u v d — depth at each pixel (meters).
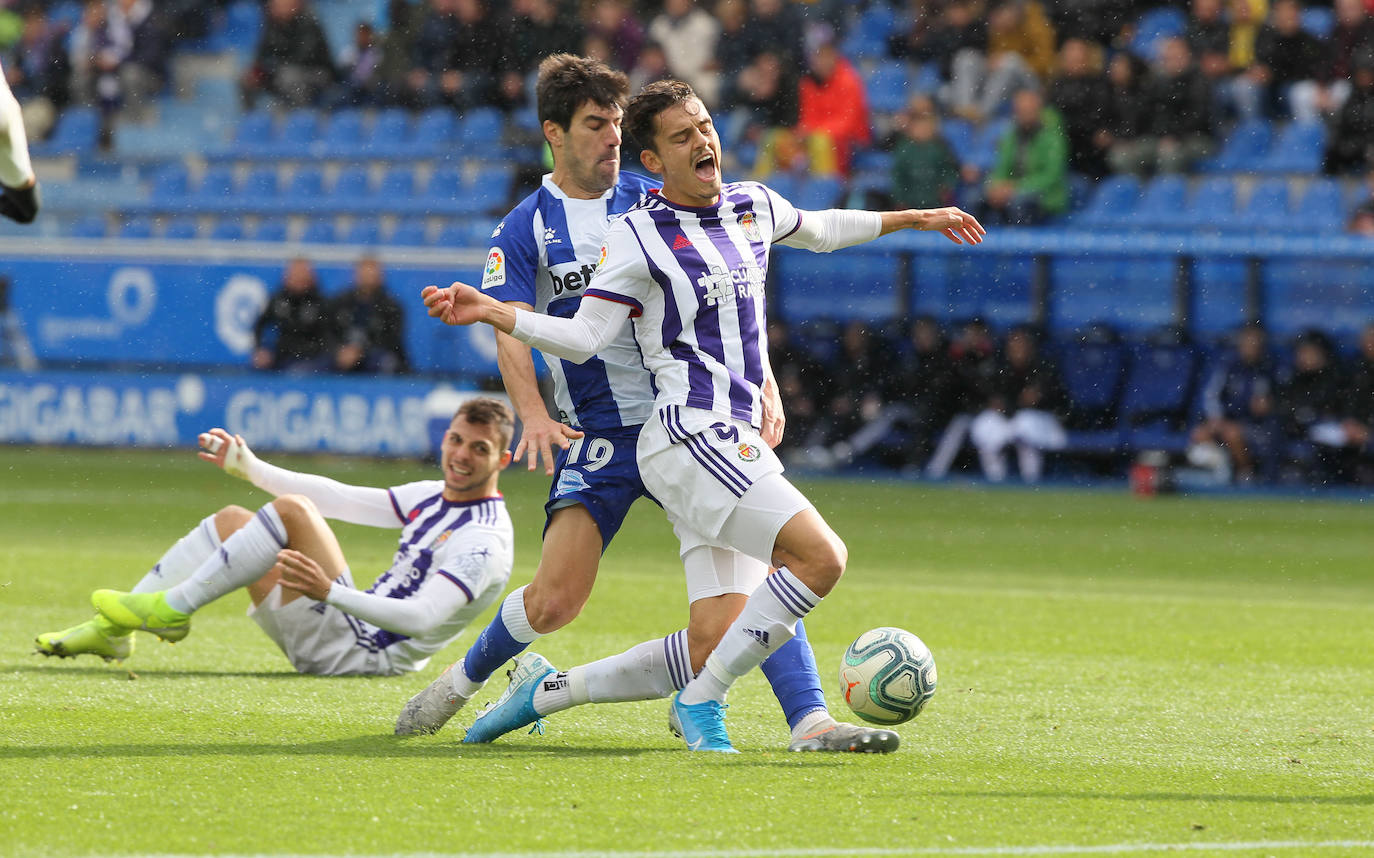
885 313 35.16
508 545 11.09
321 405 33.34
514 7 41.28
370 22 46.28
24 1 45.47
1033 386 33.62
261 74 43.50
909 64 39.91
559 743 9.23
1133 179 36.41
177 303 34.19
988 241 34.16
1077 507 29.02
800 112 38.62
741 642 8.75
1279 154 36.31
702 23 40.09
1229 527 26.08
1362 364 32.16
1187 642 14.47
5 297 34.91
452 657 13.03
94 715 9.65
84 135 44.38
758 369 9.19
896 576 19.72
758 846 6.69
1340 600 17.97
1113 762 8.88
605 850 6.59
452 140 41.31
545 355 9.77
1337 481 32.12
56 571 17.80
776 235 9.59
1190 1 38.88
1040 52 39.06
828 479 33.53
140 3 44.81
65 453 34.28
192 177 42.41
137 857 6.33
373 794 7.54
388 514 11.44
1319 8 39.56
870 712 9.30
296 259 33.47
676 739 9.40
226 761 8.29
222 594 11.26
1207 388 33.12
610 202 10.05
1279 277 33.41
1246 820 7.36
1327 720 10.52
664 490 9.03
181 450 34.16
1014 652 13.72
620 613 15.78
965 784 8.09
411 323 33.25
